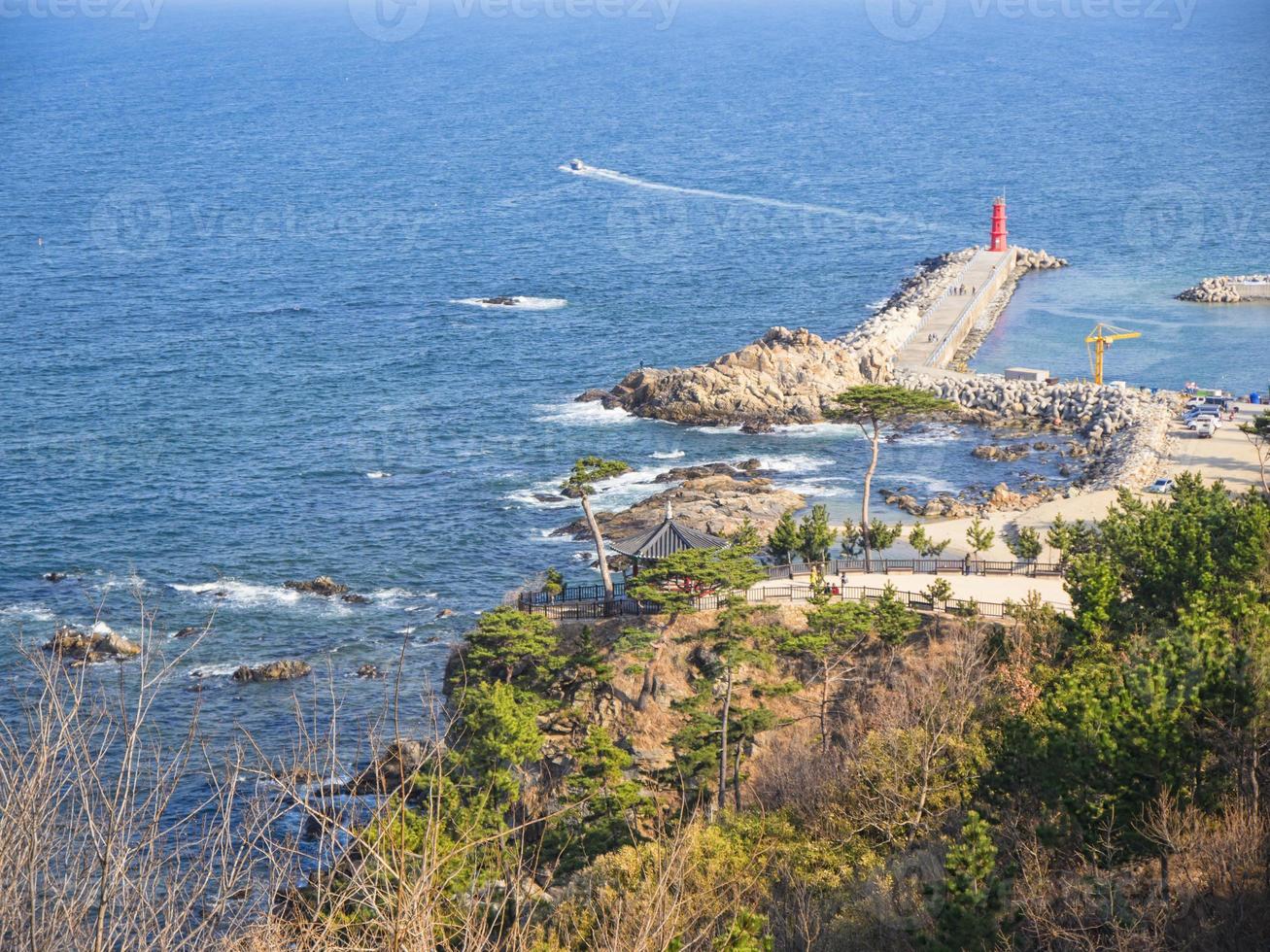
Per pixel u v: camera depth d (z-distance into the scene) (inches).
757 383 6604.3
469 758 2866.6
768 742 3284.9
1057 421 6387.8
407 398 7101.4
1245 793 1748.3
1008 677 2883.9
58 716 723.4
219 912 704.4
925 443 6186.0
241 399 7145.7
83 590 4702.3
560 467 5994.1
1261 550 2967.5
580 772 3090.6
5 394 7258.9
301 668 4020.7
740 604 3440.0
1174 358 7711.6
